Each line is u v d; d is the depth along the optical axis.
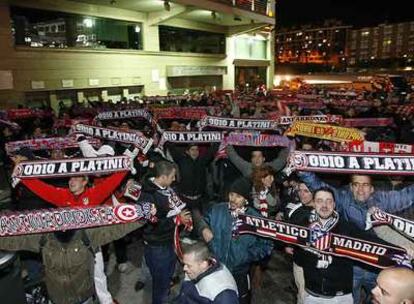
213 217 3.52
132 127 9.43
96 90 21.67
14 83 16.94
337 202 3.60
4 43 16.38
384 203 3.65
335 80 65.44
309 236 3.16
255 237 3.42
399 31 141.62
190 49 30.02
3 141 8.61
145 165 5.47
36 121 10.40
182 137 5.71
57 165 3.58
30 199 4.44
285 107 8.96
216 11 26.25
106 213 3.13
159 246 3.69
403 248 2.91
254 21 32.44
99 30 21.52
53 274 3.07
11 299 2.46
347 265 3.10
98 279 3.30
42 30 18.30
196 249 2.58
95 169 3.65
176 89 28.20
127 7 22.44
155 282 3.82
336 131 5.59
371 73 86.56
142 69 24.44
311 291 3.19
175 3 22.53
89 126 6.03
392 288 1.99
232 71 35.78
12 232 3.02
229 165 6.07
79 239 3.09
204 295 2.55
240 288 3.51
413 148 4.36
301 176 3.70
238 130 6.49
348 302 3.13
